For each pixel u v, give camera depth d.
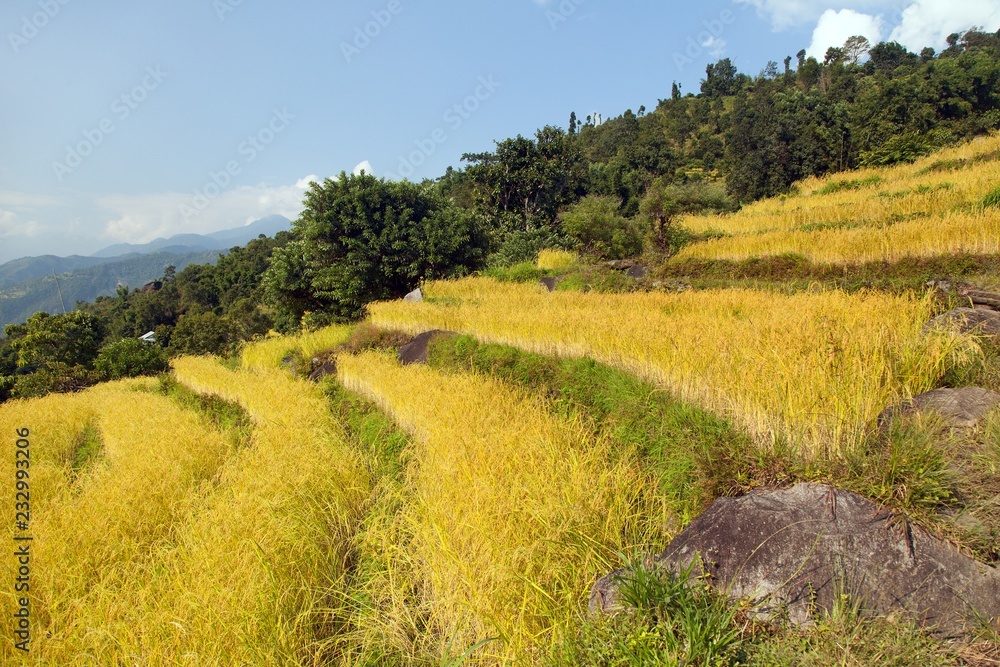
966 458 3.44
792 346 5.00
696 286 12.88
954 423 3.77
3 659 3.81
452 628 3.64
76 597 4.34
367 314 18.58
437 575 3.96
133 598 4.19
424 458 5.88
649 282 14.15
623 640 2.83
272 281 21.84
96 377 24.78
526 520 4.02
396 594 4.05
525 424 5.65
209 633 3.60
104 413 11.84
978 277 8.97
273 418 8.56
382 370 9.53
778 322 5.99
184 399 13.13
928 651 2.49
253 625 3.69
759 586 3.00
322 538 4.99
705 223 21.92
